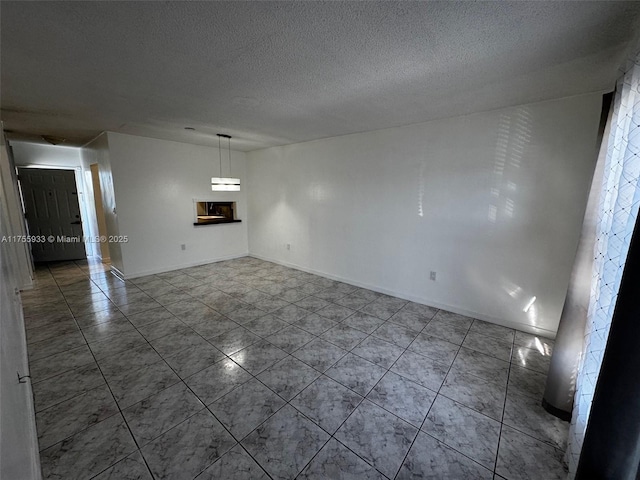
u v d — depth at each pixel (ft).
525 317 9.46
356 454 5.07
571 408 5.78
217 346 8.56
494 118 9.30
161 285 14.10
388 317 10.62
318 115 10.09
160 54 5.81
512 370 7.49
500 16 4.42
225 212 19.81
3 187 12.15
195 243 17.63
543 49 5.41
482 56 5.74
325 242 15.29
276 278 15.42
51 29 4.90
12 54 5.80
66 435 5.35
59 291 13.14
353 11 4.35
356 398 6.45
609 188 4.95
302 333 9.40
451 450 5.17
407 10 4.31
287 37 5.14
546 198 8.68
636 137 4.15
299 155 15.96
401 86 7.36
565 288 8.66
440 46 5.39
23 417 4.45
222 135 13.92
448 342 8.86
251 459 4.95
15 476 3.19
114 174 13.87
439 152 10.64
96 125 12.12
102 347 8.42
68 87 7.64
